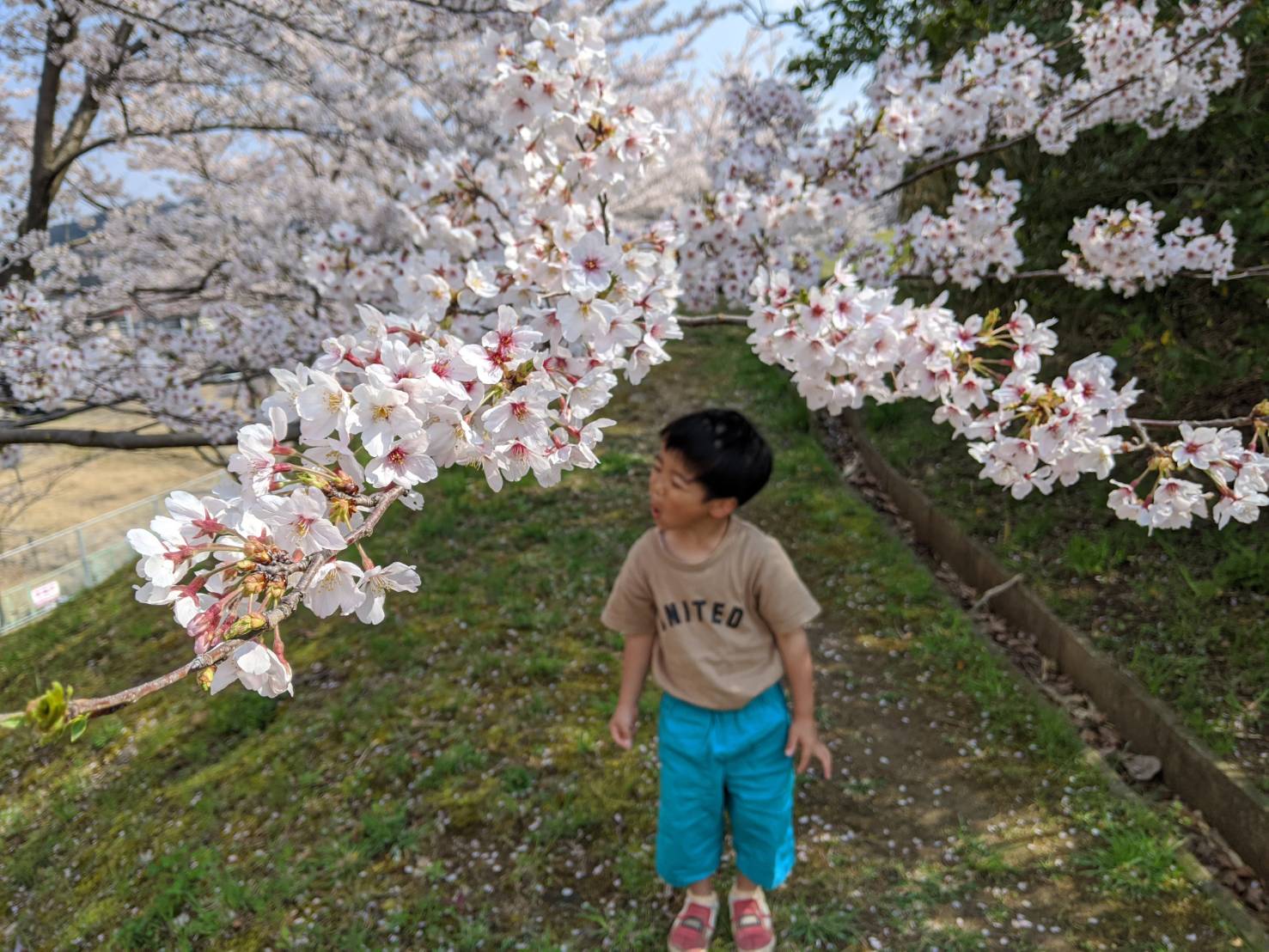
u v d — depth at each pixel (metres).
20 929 3.01
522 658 3.79
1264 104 3.63
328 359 1.14
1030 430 1.81
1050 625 3.54
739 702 1.95
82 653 5.56
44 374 3.89
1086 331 4.67
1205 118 3.70
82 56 4.48
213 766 3.53
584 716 3.35
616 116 2.13
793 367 1.91
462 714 3.45
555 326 1.54
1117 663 3.16
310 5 4.30
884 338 1.83
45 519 13.52
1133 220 2.83
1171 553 3.62
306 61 4.71
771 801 2.01
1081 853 2.52
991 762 2.94
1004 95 3.49
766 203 3.10
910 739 3.11
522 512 5.39
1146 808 2.63
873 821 2.73
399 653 3.95
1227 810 2.52
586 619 4.08
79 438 3.84
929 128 3.58
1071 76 3.72
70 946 2.77
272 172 6.74
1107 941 2.24
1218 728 2.76
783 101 4.57
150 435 3.94
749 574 1.89
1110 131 4.25
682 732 2.00
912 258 3.65
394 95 5.55
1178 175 4.01
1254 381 3.77
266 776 3.34
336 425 1.02
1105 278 3.43
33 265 4.50
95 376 4.07
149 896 2.86
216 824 3.13
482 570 4.71
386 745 3.33
